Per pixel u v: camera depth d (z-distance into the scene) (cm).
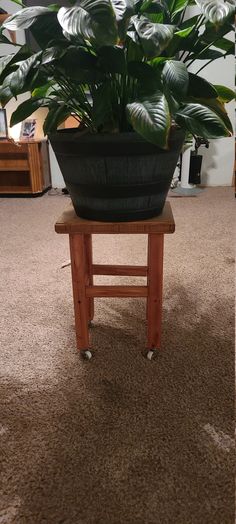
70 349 125
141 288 114
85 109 96
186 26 93
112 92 88
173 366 116
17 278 178
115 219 103
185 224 265
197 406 100
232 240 228
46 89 104
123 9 69
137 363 118
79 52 81
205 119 86
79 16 68
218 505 74
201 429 92
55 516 72
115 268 130
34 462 84
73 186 101
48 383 109
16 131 361
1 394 105
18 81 80
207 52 96
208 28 87
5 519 72
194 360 119
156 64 87
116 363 118
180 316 143
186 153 360
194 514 72
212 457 85
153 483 79
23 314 146
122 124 93
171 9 92
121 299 160
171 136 89
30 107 102
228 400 102
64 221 106
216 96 89
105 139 86
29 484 79
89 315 135
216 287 165
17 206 332
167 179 101
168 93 82
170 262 193
